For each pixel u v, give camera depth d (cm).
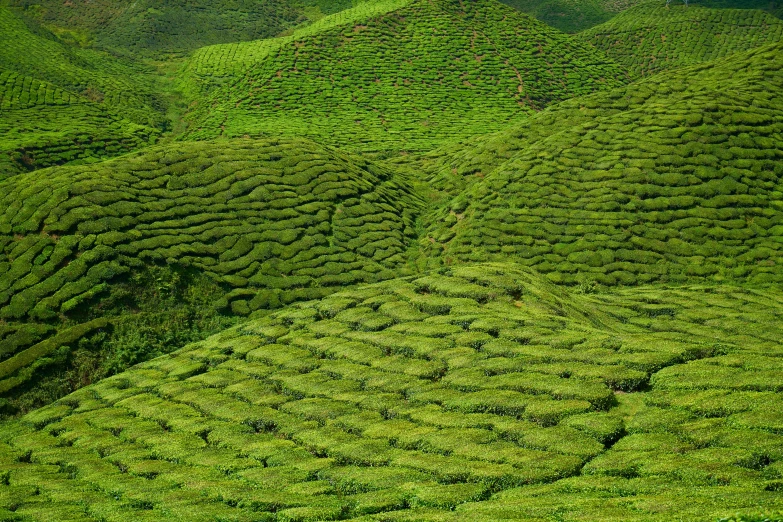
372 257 6606
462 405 3116
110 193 6216
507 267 5059
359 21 15325
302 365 3906
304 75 13312
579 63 15288
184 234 6100
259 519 2514
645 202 6812
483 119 12056
